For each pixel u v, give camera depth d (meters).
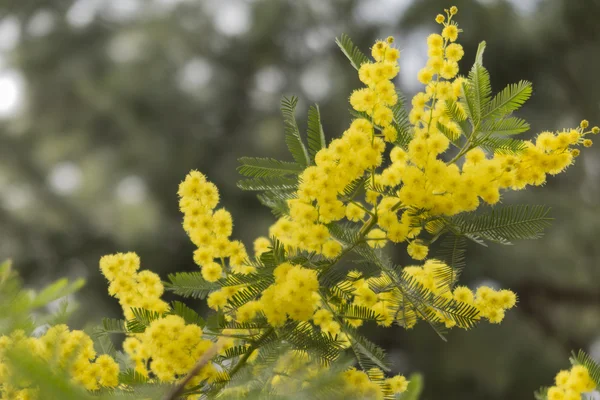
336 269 1.77
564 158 1.83
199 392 1.56
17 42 20.62
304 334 1.60
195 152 18.88
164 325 1.63
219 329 1.71
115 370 1.62
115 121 19.45
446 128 1.90
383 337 14.98
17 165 19.27
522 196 14.63
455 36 1.95
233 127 19.78
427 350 14.97
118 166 18.80
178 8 20.84
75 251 18.34
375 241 1.88
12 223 18.14
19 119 19.70
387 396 1.61
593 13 16.31
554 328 15.92
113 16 21.08
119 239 17.83
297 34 19.56
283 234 2.01
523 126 1.85
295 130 1.99
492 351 14.77
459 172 1.85
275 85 20.12
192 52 20.23
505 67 16.55
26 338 0.85
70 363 0.81
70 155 19.47
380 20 18.11
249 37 19.91
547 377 14.87
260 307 1.75
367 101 1.88
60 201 18.52
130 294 1.90
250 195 17.19
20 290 0.81
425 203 1.75
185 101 19.47
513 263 15.09
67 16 20.78
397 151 1.91
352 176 1.83
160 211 18.44
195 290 1.89
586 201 15.85
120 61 19.86
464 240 1.79
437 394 15.00
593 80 16.52
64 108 19.59
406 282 1.78
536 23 16.50
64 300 1.07
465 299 1.89
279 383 1.24
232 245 1.93
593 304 15.60
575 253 15.16
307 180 1.82
